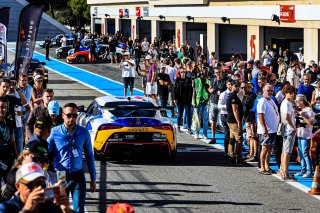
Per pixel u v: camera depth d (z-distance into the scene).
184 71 47.72
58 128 22.25
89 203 28.53
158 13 133.12
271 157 39.75
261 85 40.16
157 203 28.61
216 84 43.22
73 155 22.12
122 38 143.50
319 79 45.47
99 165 36.84
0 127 24.53
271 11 85.50
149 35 152.50
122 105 37.88
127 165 36.91
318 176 30.50
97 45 125.12
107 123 36.34
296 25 79.94
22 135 32.03
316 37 76.19
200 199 29.33
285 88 32.88
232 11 98.06
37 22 47.16
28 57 47.31
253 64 59.94
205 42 115.56
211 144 43.88
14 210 14.23
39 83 35.84
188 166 36.72
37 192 13.45
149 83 58.12
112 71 105.94
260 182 32.84
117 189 31.22
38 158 17.44
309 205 28.44
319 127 34.53
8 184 17.20
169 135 36.78
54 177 20.72
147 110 37.59
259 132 34.28
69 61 122.81
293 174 34.69
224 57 109.44
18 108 30.89
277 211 27.39
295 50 91.38
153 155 37.19
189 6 116.25
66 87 82.00
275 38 90.75
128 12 153.00
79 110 37.69
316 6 75.31
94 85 84.56
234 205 28.30
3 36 54.59
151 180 33.16
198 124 45.59
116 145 36.22
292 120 32.91
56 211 14.00
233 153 37.81
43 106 28.61
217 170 35.69
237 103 36.69
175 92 47.78
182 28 121.50
